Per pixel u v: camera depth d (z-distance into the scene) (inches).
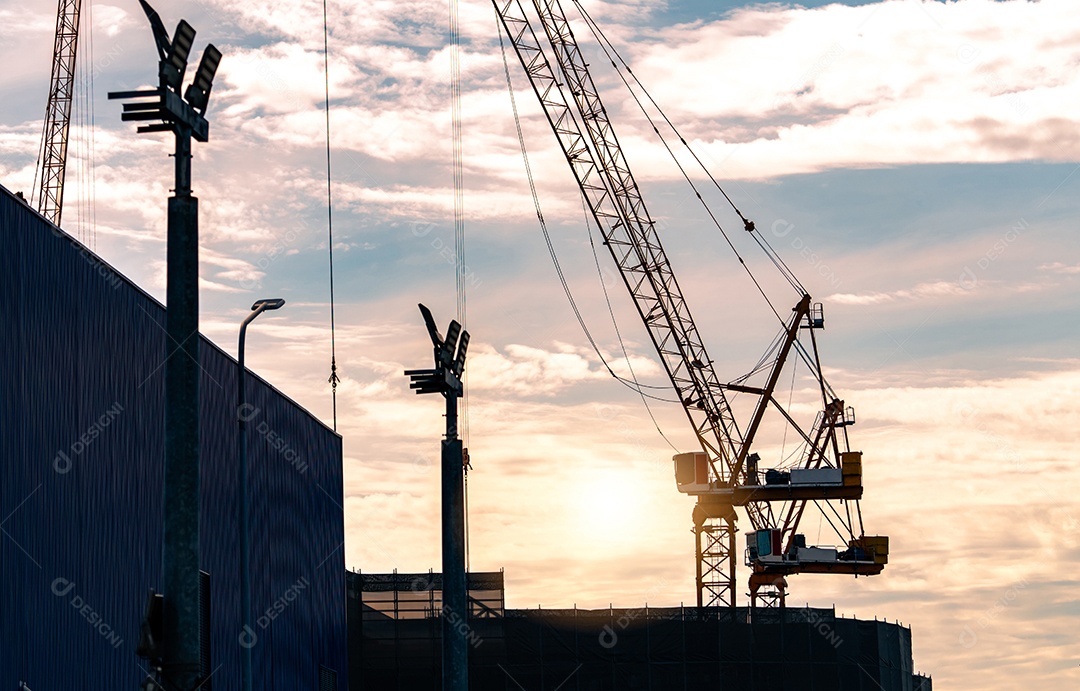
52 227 1760.6
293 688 2778.1
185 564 839.1
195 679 831.7
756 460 5767.7
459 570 1579.7
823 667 5017.2
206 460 2288.4
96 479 1854.1
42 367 1708.9
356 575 4822.8
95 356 1871.3
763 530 5438.0
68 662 1734.7
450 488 1601.9
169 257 872.3
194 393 860.6
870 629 5078.7
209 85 925.8
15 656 1590.8
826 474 5477.4
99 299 1895.9
